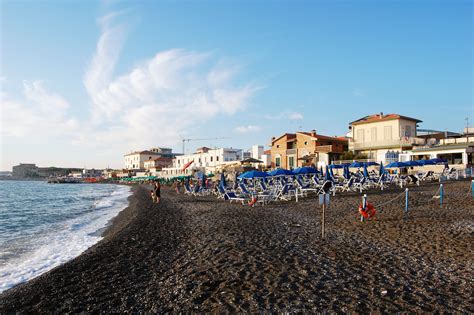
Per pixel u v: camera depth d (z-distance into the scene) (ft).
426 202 53.62
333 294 18.49
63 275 25.73
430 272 21.47
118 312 17.99
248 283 20.84
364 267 22.97
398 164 90.38
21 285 24.75
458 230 32.73
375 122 147.23
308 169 75.61
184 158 301.63
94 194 169.37
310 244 30.01
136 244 35.37
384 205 52.13
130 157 445.37
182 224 46.75
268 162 199.82
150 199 106.52
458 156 122.93
